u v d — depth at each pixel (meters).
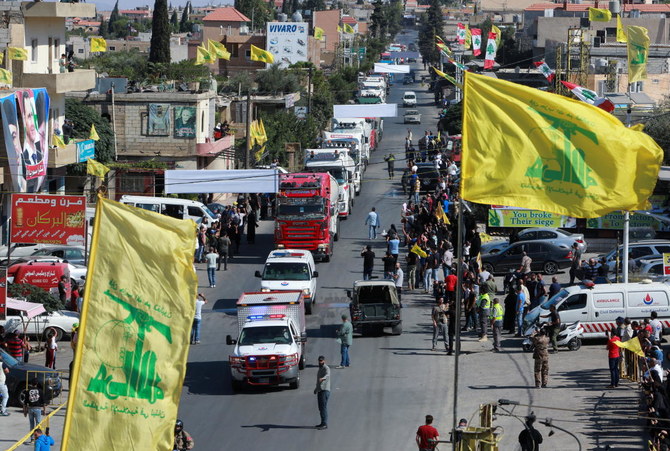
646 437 33.62
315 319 52.94
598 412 35.31
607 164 22.25
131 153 89.56
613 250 60.97
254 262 67.00
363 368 44.09
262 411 38.53
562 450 32.88
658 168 22.19
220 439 35.22
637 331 42.41
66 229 46.44
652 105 96.00
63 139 76.38
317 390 36.22
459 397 39.50
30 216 46.31
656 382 33.62
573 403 38.00
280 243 67.00
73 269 56.56
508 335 49.38
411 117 153.12
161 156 89.31
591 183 22.28
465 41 161.00
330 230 68.44
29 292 50.38
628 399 38.16
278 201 67.00
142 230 18.31
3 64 69.75
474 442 26.12
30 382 38.72
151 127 89.12
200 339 49.22
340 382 42.09
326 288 60.00
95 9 77.94
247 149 82.56
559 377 41.75
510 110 22.72
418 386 41.16
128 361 18.16
